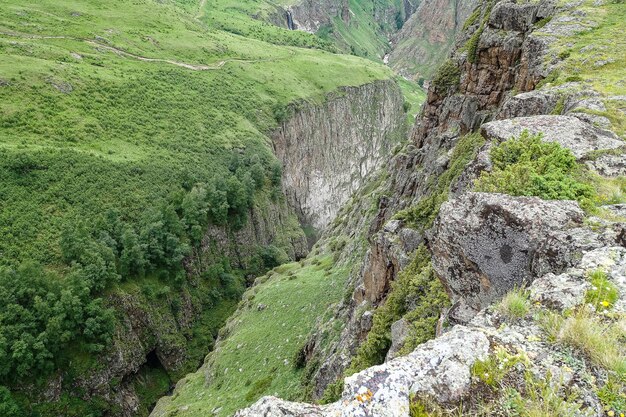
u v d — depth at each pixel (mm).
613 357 9133
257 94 168125
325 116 190250
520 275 13289
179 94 145625
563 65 35969
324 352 43125
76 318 74750
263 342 64062
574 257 12234
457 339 10016
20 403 69688
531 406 8570
